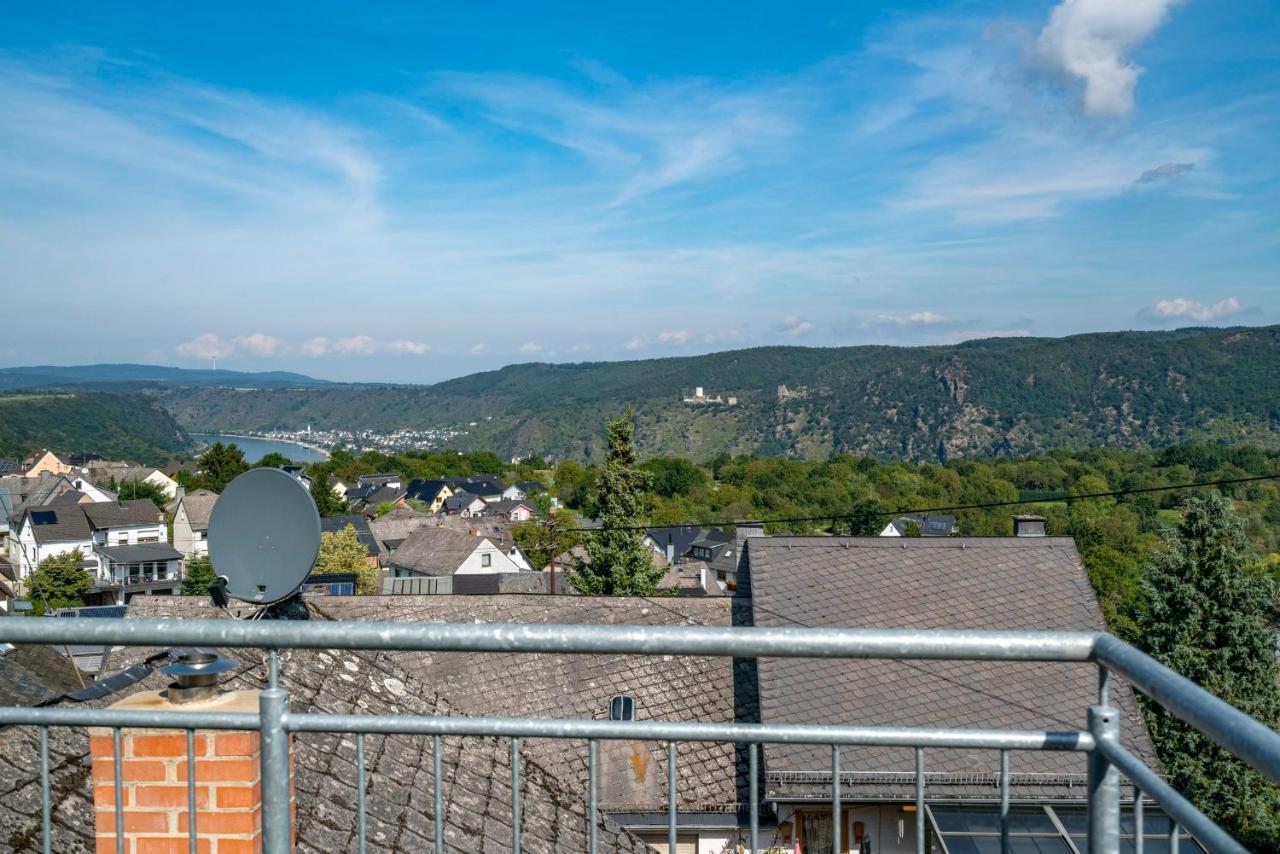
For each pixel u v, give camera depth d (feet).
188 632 8.24
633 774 39.45
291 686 21.63
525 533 261.24
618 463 115.44
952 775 35.12
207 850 9.88
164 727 8.81
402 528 301.63
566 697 42.80
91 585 215.31
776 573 49.62
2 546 259.39
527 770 22.54
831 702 40.98
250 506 16.08
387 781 18.66
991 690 41.83
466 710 42.19
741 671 44.42
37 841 13.00
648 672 44.06
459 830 18.21
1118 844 7.29
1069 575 49.60
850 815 36.11
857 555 50.78
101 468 435.12
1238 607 80.28
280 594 15.90
